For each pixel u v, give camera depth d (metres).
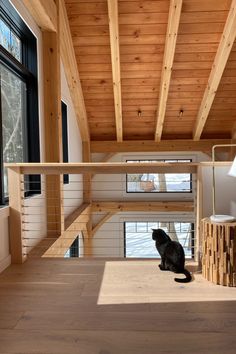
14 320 1.76
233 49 4.38
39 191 3.59
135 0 3.81
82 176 6.55
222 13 3.91
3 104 2.96
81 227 5.49
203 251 2.38
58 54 3.76
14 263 2.68
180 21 4.03
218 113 5.86
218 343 1.54
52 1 3.53
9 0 2.79
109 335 1.62
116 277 2.38
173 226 6.93
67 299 2.02
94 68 4.88
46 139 3.79
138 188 7.06
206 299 2.01
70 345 1.54
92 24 4.19
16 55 3.32
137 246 7.09
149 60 4.68
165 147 6.50
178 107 5.70
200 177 2.61
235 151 6.19
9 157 3.10
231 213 2.67
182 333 1.63
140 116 5.93
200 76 4.95
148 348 1.51
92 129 6.39
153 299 2.01
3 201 2.77
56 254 3.54
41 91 3.68
